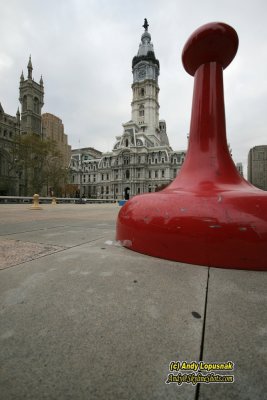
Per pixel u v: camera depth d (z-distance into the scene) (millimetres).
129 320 1714
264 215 2920
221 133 4570
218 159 4352
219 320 1711
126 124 92875
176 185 4484
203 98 4727
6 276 2627
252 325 1645
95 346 1426
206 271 2801
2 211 14828
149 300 2037
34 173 52250
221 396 1101
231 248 2895
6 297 2098
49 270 2832
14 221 8672
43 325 1652
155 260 3260
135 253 3660
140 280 2510
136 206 4070
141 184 85562
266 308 1903
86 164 106625
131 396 1090
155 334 1543
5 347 1421
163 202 3635
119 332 1565
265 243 2818
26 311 1849
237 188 3805
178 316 1768
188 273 2730
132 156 87375
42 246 4164
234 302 2004
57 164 54125
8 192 52281
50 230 6277
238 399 1083
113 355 1349
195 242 3068
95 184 102062
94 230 6277
